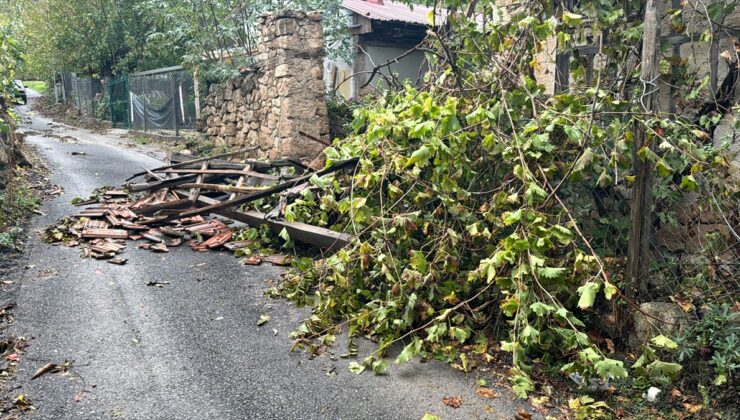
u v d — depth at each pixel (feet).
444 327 12.57
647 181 12.66
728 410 10.66
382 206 14.79
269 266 19.34
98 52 66.28
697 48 16.55
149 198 26.03
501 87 14.65
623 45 14.70
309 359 13.07
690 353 11.21
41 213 24.91
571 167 12.56
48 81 98.27
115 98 65.21
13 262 19.02
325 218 19.47
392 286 14.14
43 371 12.30
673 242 14.19
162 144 47.75
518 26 15.83
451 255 13.64
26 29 69.36
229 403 11.32
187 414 10.93
